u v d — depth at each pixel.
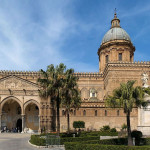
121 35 78.44
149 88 33.78
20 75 75.62
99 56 84.25
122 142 30.84
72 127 61.22
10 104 67.94
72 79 40.41
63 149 28.55
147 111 38.19
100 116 62.75
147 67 70.56
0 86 60.22
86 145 24.70
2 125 66.19
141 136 33.88
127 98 28.56
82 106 62.88
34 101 60.53
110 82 69.00
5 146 31.88
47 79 39.25
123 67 70.06
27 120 66.25
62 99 39.19
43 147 30.19
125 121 62.69
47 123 59.12
